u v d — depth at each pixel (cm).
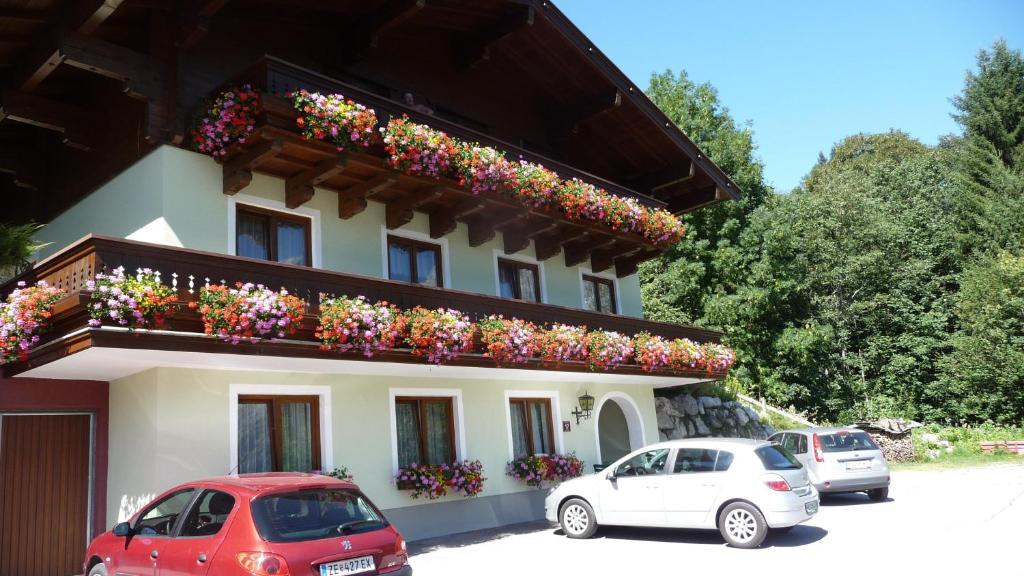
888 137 5338
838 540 970
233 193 1076
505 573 870
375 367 1121
